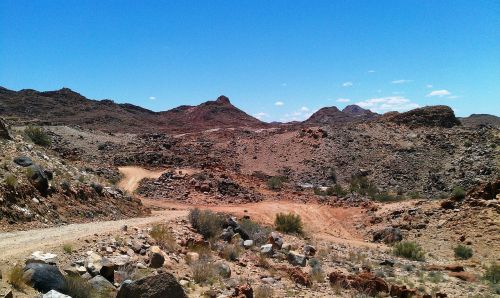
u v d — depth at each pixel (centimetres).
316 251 2578
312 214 4262
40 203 1967
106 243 1480
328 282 1781
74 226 1861
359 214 4200
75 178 2592
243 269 1734
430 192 5778
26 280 968
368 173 6706
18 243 1366
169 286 975
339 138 7988
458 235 3234
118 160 6412
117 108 18225
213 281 1425
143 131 13475
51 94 17638
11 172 2000
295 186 6025
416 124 8912
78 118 15350
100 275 1163
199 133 10538
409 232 3519
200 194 4734
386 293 1709
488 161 6506
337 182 6481
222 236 2227
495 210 3353
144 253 1524
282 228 3412
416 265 2506
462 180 6053
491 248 2939
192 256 1641
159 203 4275
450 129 8431
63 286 998
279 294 1475
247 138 8875
